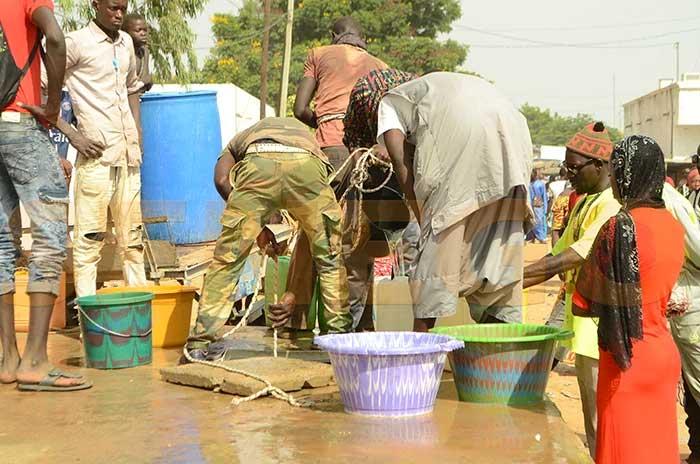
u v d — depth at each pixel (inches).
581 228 181.8
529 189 170.6
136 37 262.2
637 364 145.9
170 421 147.3
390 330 197.0
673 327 207.3
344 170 203.9
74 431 141.9
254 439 136.7
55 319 241.9
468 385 158.6
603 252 145.8
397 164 175.5
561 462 125.6
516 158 165.3
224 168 194.4
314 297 217.8
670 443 147.3
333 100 237.6
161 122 257.4
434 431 140.6
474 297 179.9
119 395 165.8
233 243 189.0
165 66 555.5
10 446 134.2
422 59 1222.3
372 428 142.6
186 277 241.3
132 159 229.8
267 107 924.0
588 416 181.8
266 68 869.2
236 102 759.7
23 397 163.9
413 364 147.0
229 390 165.2
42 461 127.0
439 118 166.7
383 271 215.0
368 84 196.9
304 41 1312.7
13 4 165.3
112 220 236.4
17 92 165.9
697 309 204.4
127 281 235.8
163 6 547.8
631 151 149.3
